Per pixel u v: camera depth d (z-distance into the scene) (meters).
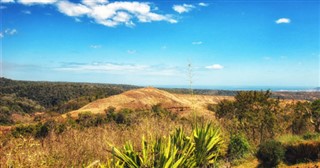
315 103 16.53
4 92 114.62
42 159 5.54
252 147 11.27
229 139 10.41
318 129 15.75
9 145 5.53
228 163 9.31
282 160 9.92
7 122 64.38
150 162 5.95
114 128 8.79
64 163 5.96
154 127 8.44
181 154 6.55
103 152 6.99
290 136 11.48
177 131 7.54
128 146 6.65
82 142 7.15
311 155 9.98
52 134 7.34
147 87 102.38
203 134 7.61
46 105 109.88
